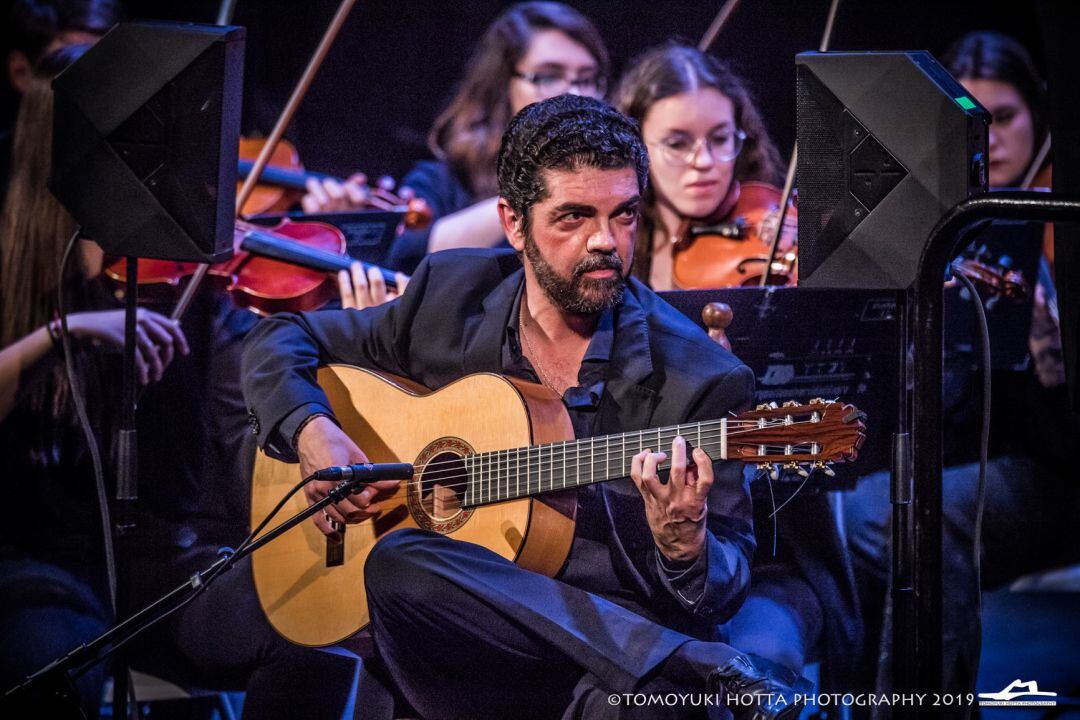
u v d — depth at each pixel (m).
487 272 8.55
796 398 8.20
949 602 10.09
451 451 7.80
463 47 12.28
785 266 10.55
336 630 8.09
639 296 8.24
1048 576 10.78
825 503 9.24
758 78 12.00
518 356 8.16
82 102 7.48
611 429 7.80
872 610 9.55
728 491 7.75
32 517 10.26
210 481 10.32
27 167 10.94
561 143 7.39
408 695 7.73
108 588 10.09
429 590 7.29
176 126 7.45
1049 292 10.99
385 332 8.60
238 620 9.02
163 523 10.19
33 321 10.84
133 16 11.74
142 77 7.42
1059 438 10.78
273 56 12.34
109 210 7.50
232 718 10.03
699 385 7.62
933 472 5.84
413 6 12.20
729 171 11.08
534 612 7.17
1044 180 11.94
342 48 12.34
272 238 10.52
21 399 10.35
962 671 9.76
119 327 10.42
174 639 9.23
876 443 8.32
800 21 11.96
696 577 7.25
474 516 7.66
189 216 7.51
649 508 7.00
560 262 7.49
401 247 11.82
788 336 8.13
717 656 7.07
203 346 10.59
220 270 10.49
